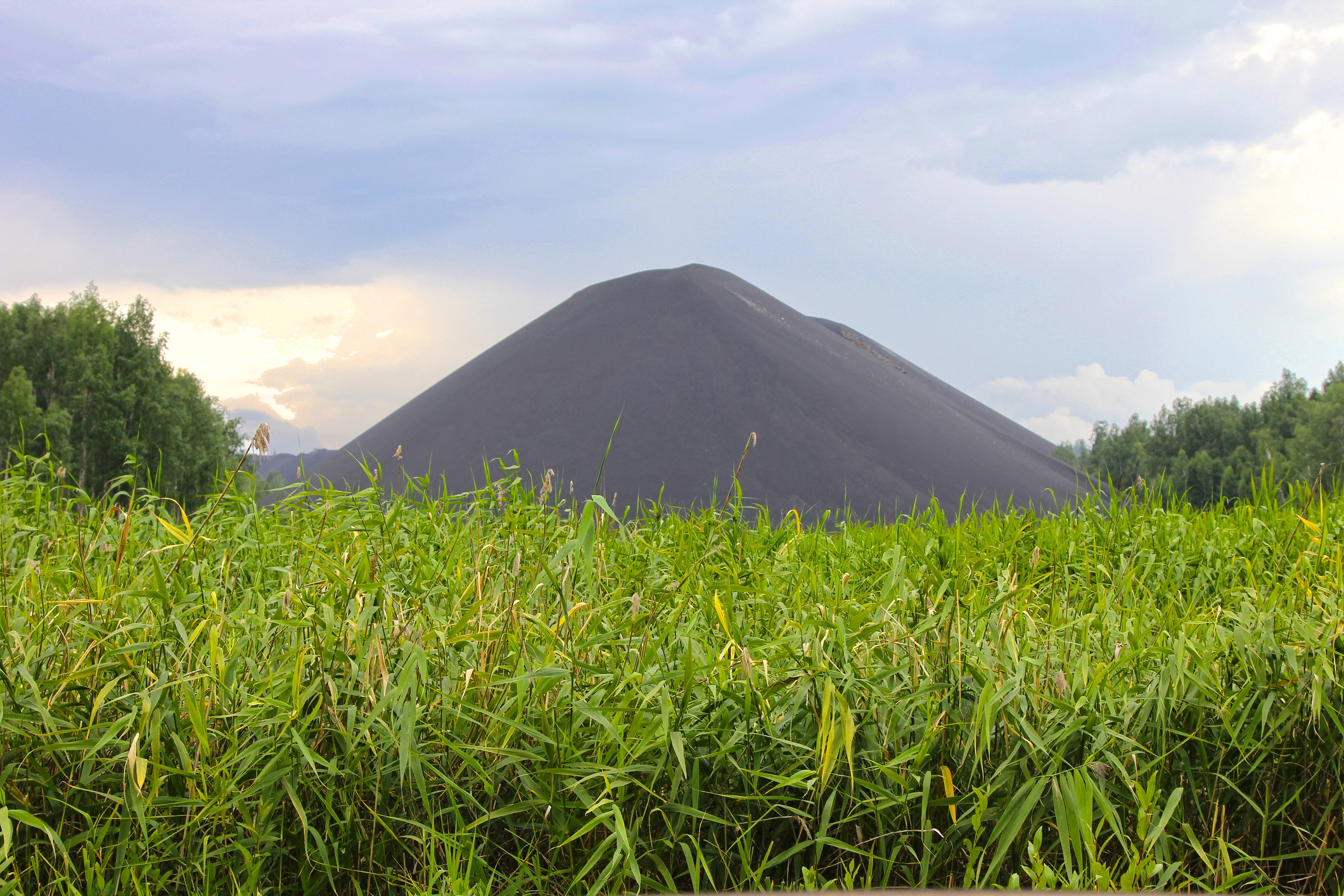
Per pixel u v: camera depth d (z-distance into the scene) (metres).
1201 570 3.46
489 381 65.56
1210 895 1.94
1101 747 2.02
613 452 54.25
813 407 58.56
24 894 1.91
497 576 2.59
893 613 2.64
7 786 1.96
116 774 2.01
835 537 4.48
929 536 4.06
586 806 1.87
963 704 2.20
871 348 90.19
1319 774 2.28
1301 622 2.39
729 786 2.07
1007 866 2.07
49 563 2.94
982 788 2.04
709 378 60.69
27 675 1.90
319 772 1.97
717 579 3.13
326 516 3.26
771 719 2.07
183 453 43.75
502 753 1.89
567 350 66.88
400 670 2.10
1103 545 3.97
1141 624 2.64
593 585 2.37
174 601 2.47
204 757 1.89
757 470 52.62
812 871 1.92
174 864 1.94
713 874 2.02
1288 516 4.10
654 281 76.81
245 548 3.29
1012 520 4.29
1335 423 63.03
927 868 1.95
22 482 3.86
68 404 42.62
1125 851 1.95
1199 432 79.75
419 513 3.59
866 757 2.08
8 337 44.22
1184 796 2.23
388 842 2.02
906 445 56.53
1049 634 2.51
